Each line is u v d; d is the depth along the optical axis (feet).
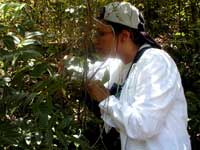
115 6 5.87
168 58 5.81
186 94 8.78
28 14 6.10
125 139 5.74
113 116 5.64
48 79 5.15
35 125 5.29
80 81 5.39
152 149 5.63
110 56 5.84
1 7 5.11
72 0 5.93
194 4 10.59
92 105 6.03
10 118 5.47
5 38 5.12
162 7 10.23
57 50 5.47
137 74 5.72
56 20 5.89
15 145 5.30
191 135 8.80
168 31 10.36
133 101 5.66
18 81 5.26
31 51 4.95
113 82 6.16
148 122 5.47
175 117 5.75
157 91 5.53
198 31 10.04
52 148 5.33
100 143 6.63
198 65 9.75
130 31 5.91
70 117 5.55
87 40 5.32
